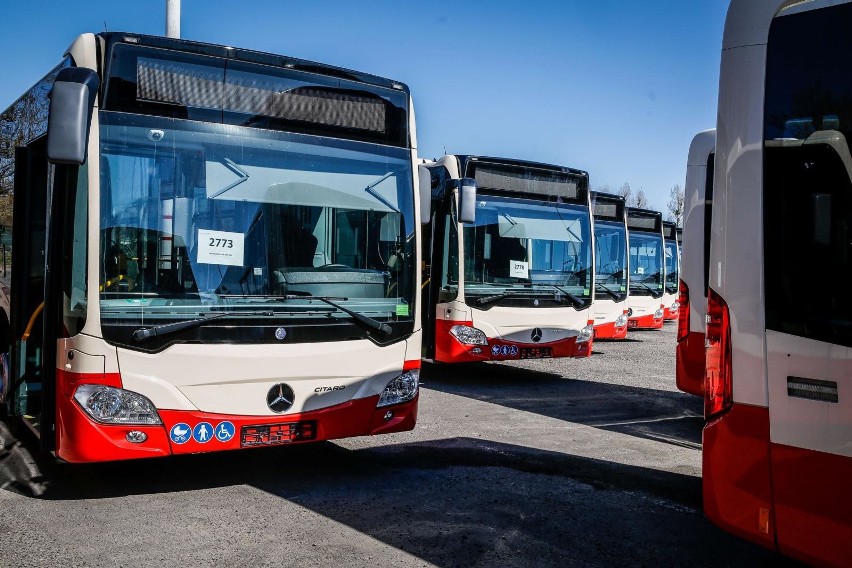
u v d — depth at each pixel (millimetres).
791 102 3227
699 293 7285
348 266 5504
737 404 3355
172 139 4949
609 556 4320
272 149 5305
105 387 4625
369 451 6590
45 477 5570
